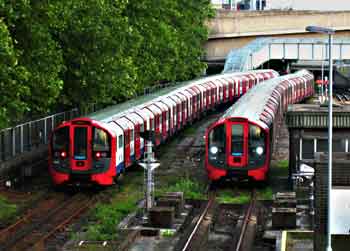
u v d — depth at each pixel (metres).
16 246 32.22
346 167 28.03
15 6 39.81
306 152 43.44
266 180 46.38
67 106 61.47
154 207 36.22
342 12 118.50
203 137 69.88
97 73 50.47
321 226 28.36
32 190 44.66
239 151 45.41
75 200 42.03
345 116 42.41
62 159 43.91
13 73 38.12
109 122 45.44
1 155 45.81
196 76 105.81
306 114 43.00
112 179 44.28
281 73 145.50
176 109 66.62
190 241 32.34
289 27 119.94
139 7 68.19
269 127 46.97
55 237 33.97
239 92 100.06
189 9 96.25
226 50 124.00
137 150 50.59
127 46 56.19
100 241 33.03
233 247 31.44
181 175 50.34
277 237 32.91
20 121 54.12
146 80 68.69
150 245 32.75
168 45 74.31
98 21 49.53
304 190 42.41
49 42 43.44
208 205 39.94
